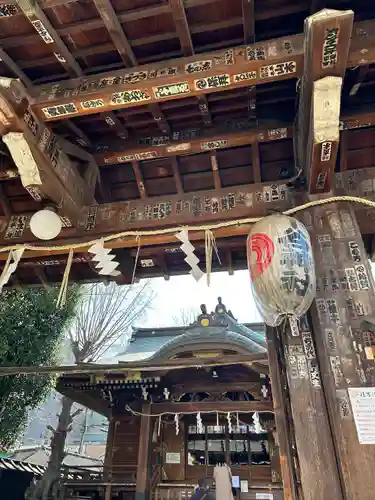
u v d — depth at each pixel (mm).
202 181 5484
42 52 3996
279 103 4711
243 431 11930
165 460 11328
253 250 3426
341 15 2840
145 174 5500
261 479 10820
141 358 17359
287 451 3395
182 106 4668
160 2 3539
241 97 4566
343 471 2943
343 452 3006
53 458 11031
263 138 4781
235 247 5957
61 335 11648
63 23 3676
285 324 3803
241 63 3455
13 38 3799
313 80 3283
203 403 10258
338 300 3674
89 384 10984
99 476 12219
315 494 2988
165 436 11742
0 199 5359
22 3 3277
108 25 3547
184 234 4176
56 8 3537
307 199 4270
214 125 4910
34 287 6629
